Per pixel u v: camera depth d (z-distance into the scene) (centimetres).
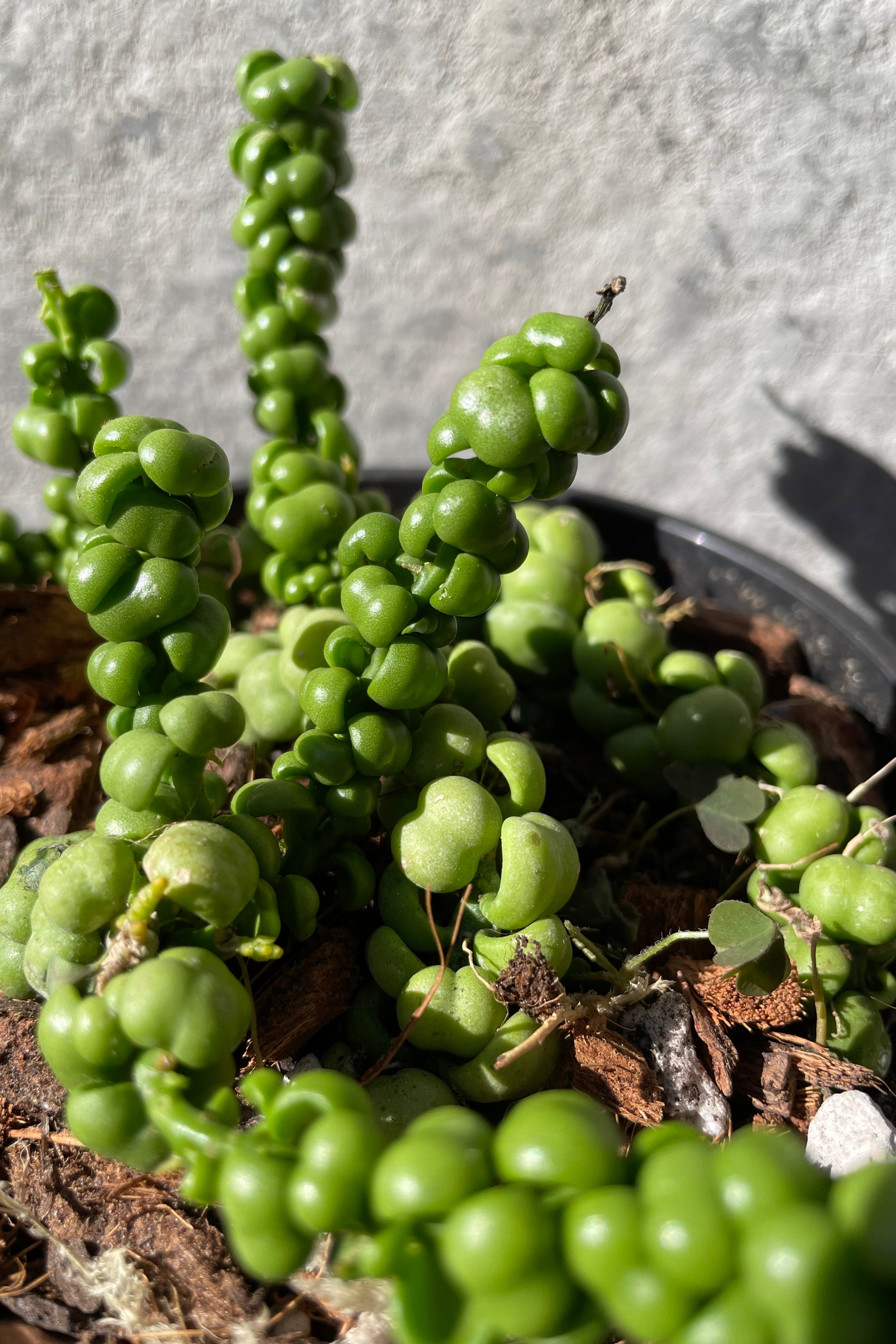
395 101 28
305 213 22
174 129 28
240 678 22
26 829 22
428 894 19
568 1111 14
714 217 28
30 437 22
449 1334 14
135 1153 16
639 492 34
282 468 23
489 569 18
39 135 28
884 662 25
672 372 31
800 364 29
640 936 21
